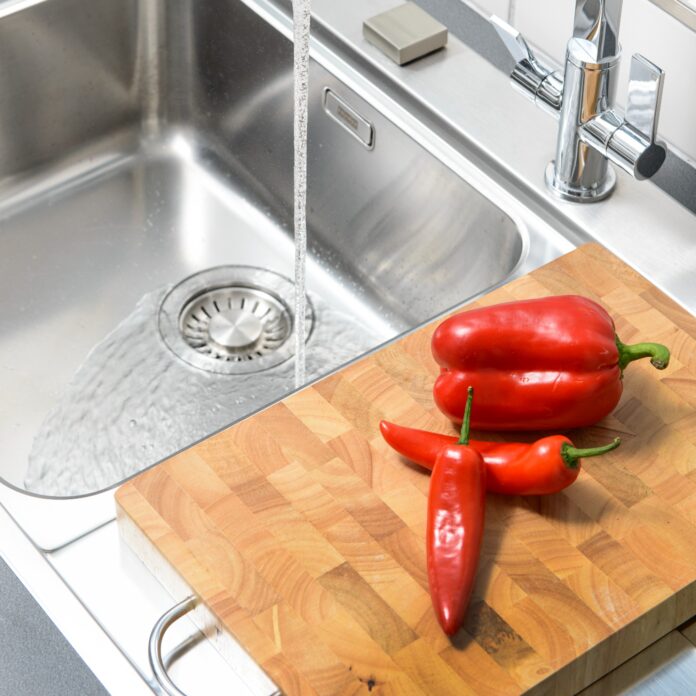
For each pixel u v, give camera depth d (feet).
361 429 2.82
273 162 4.34
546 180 3.53
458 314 2.74
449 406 2.76
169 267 4.31
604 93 3.19
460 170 3.64
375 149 3.91
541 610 2.50
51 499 2.82
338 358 4.05
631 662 2.59
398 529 2.63
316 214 4.28
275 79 4.15
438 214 3.80
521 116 3.72
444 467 2.58
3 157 4.30
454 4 4.01
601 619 2.49
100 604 2.62
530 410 2.72
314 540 2.60
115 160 4.51
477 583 2.54
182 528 2.61
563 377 2.68
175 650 2.57
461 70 3.86
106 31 4.26
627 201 3.47
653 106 3.05
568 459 2.56
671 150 3.51
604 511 2.67
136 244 4.36
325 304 4.20
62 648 2.51
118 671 2.49
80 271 4.27
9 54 4.10
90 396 3.94
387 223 4.02
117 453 3.80
